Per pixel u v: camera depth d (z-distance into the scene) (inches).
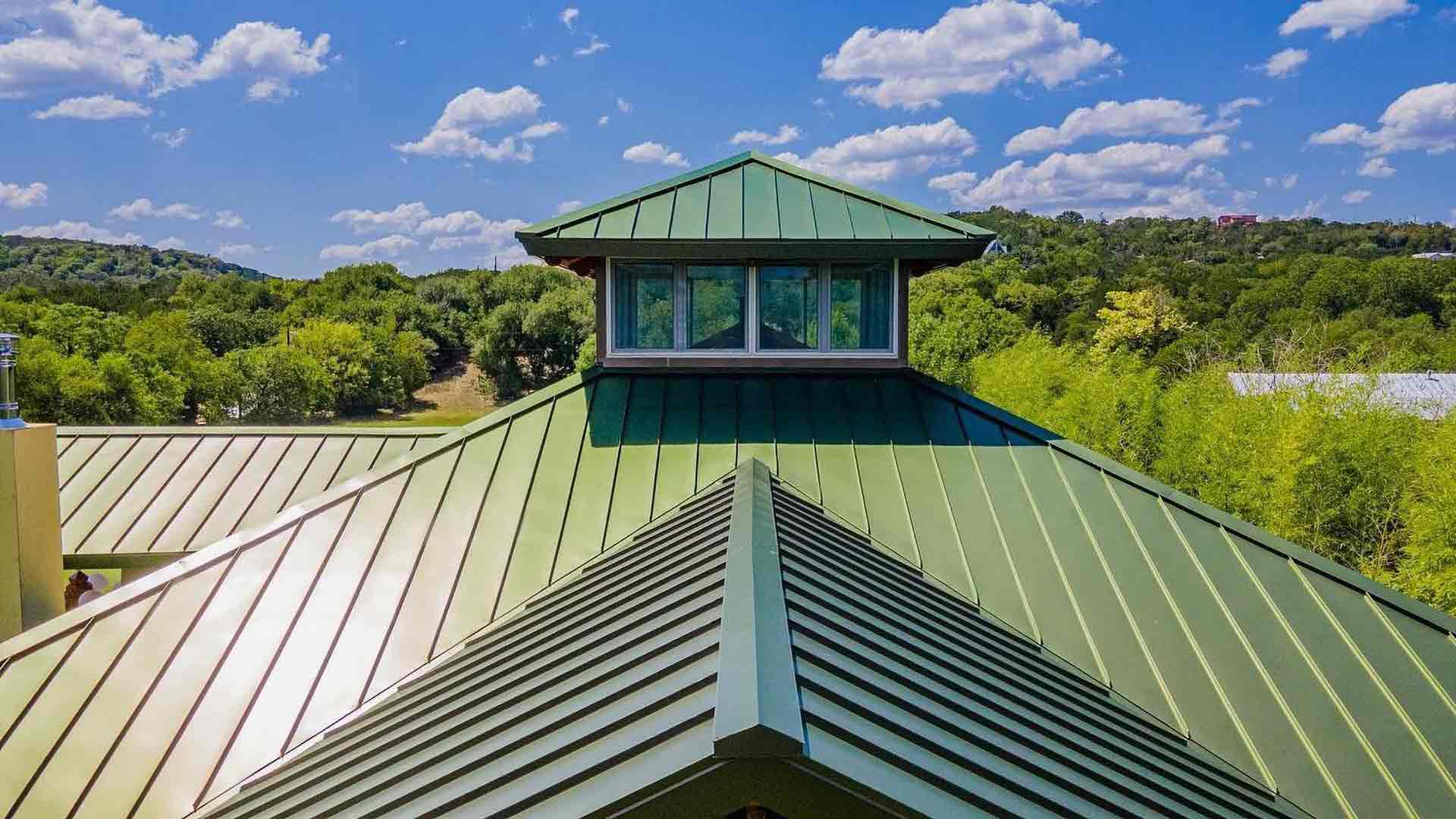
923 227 350.9
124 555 415.2
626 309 362.3
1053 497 309.1
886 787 116.9
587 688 169.5
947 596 266.4
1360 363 1002.1
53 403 1647.4
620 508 304.5
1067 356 1348.4
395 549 287.7
